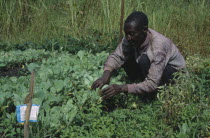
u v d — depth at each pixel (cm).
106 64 350
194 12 685
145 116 286
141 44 317
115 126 277
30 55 469
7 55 468
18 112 206
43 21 617
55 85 313
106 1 611
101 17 616
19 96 288
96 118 278
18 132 254
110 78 371
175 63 329
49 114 271
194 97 306
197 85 334
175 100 284
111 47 521
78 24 618
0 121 274
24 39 583
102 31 602
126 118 293
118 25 598
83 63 399
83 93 312
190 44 576
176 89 290
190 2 737
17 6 629
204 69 371
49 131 254
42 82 321
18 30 612
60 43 527
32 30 606
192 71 360
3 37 593
